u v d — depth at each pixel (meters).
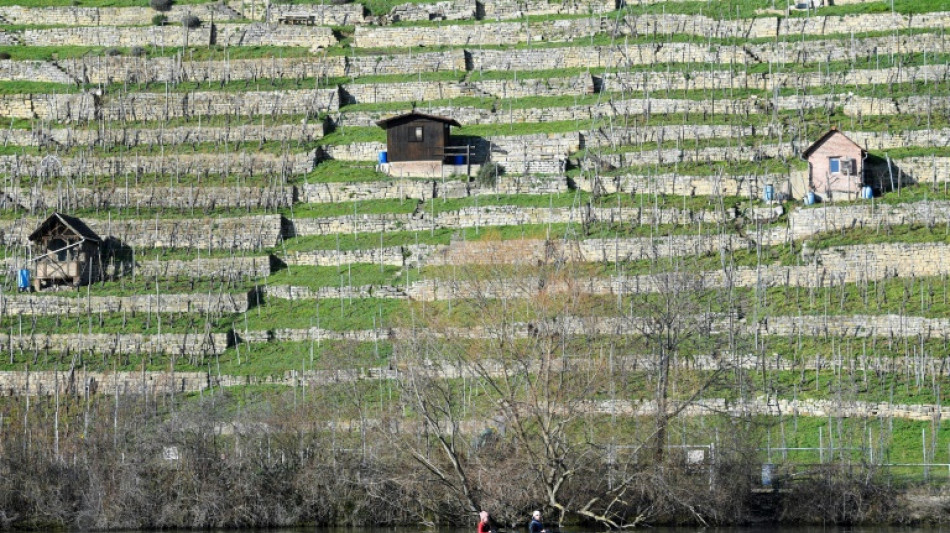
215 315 171.75
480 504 127.31
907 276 163.50
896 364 148.62
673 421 134.62
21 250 185.62
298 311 171.75
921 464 131.12
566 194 186.75
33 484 133.50
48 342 168.00
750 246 171.88
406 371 138.25
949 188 178.50
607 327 147.50
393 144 196.00
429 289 169.12
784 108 198.75
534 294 151.12
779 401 144.50
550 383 135.38
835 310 157.62
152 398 150.62
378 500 132.38
